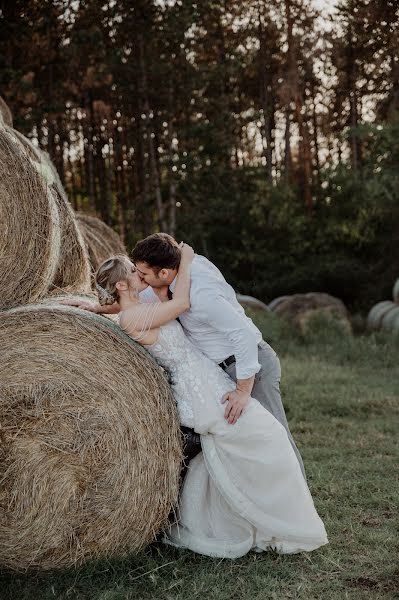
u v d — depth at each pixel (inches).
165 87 799.7
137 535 145.6
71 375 143.1
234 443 147.1
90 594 133.3
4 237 162.1
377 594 129.2
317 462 210.7
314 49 922.7
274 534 147.7
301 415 274.4
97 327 147.9
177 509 151.9
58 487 140.9
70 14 781.9
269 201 816.9
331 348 461.1
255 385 158.6
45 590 135.0
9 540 141.2
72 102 888.3
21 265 163.8
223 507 151.2
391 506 174.1
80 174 1048.8
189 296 148.1
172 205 792.3
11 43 695.1
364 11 703.7
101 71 783.7
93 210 904.3
